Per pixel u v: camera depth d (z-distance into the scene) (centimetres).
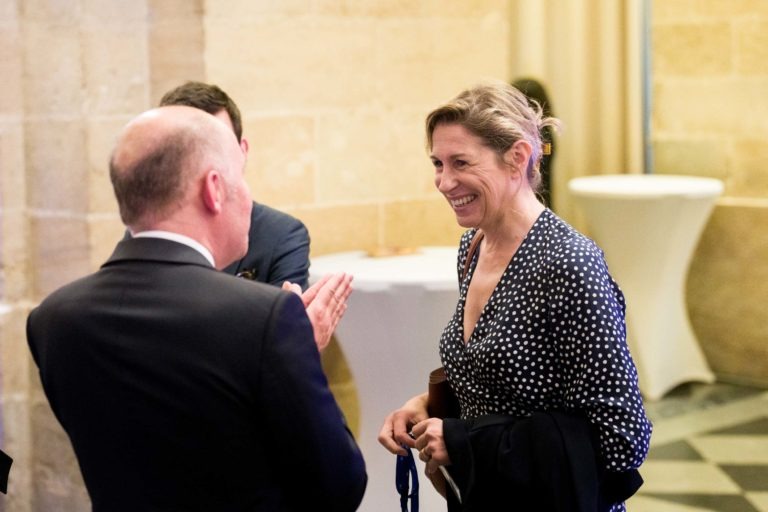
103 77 527
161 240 240
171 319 231
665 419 711
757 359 782
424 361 492
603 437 267
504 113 288
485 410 292
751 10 754
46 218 545
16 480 561
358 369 504
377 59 608
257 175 575
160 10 538
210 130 244
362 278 490
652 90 802
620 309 286
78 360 237
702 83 781
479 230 313
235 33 558
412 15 618
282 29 573
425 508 486
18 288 552
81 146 528
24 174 547
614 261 741
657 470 621
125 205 242
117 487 234
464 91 296
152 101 541
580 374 269
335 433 231
